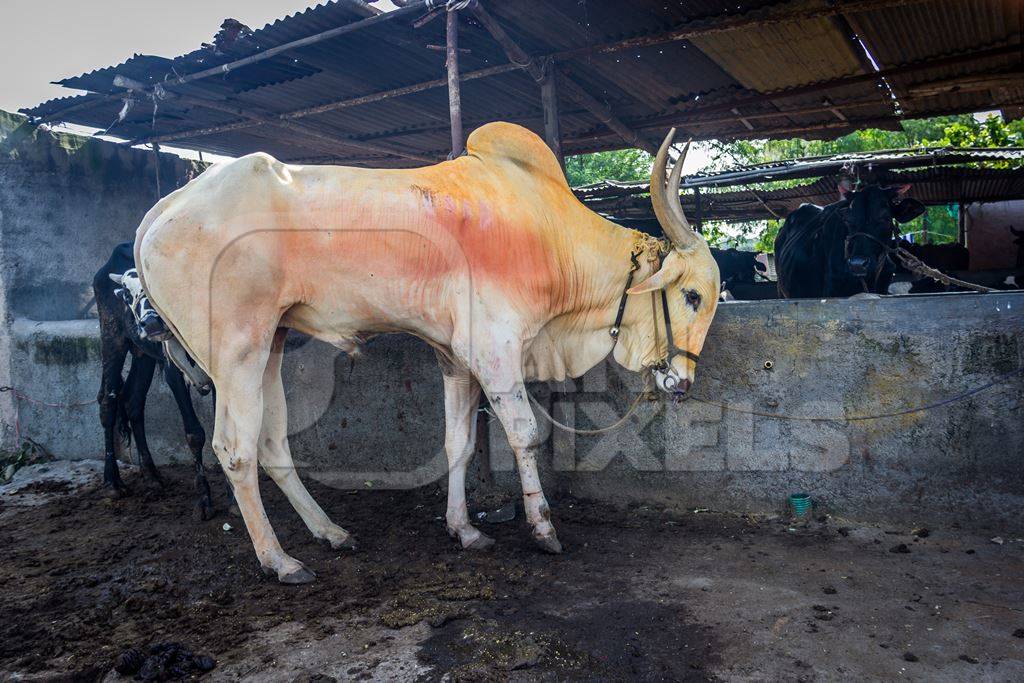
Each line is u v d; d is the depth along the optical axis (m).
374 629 3.31
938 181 9.75
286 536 4.57
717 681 2.81
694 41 5.80
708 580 3.73
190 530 4.84
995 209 12.04
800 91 6.80
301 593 3.74
